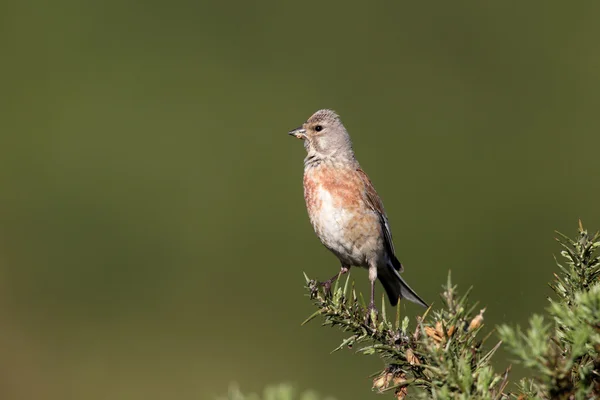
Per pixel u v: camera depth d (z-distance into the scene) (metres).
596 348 3.03
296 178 15.91
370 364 11.13
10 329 12.79
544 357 2.93
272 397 3.66
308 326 12.59
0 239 14.48
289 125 16.91
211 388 11.70
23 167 15.60
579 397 2.91
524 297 13.39
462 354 3.49
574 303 3.48
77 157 15.79
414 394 3.53
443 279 14.22
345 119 17.05
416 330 3.74
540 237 14.88
